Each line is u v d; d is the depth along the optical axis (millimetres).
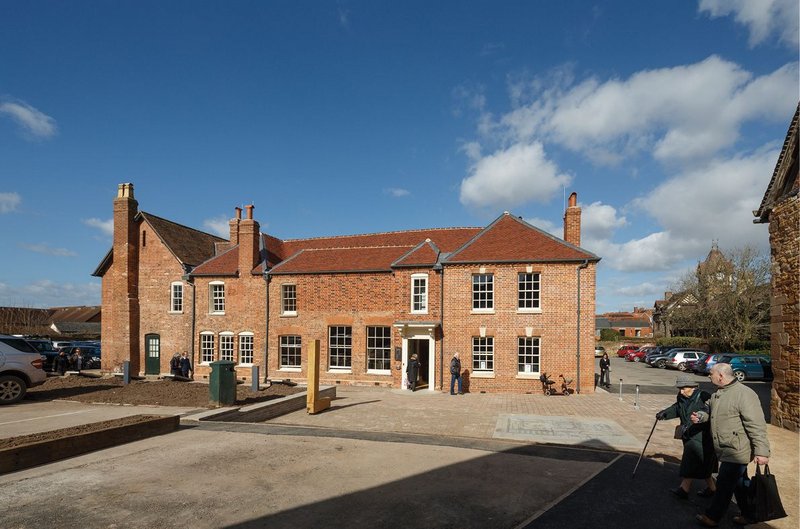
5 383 14867
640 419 13641
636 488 7258
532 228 22359
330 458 8734
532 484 7387
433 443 10125
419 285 22734
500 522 5914
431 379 21484
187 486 7059
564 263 20750
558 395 19578
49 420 12148
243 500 6520
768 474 5355
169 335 27219
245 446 9602
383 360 23719
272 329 25312
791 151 11547
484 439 10711
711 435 6180
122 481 7258
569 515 6160
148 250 28031
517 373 20781
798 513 6277
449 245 25516
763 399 18094
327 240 29219
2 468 7590
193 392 16562
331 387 17906
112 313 28562
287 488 7027
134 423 10133
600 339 65000
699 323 43094
